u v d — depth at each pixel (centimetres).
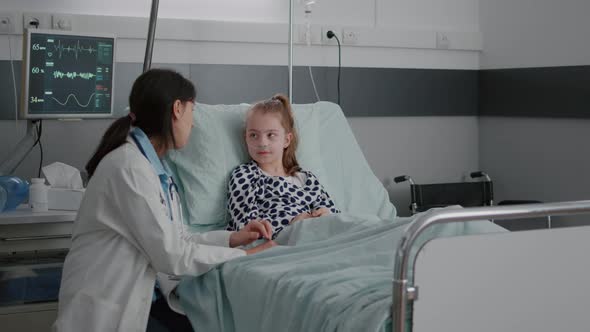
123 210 185
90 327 182
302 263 190
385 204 281
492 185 381
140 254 190
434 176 416
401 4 398
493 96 408
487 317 149
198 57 354
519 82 387
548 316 156
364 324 146
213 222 249
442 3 408
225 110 267
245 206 242
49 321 235
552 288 156
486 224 194
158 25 342
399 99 399
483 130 421
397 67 398
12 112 322
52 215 243
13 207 257
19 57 321
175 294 213
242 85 363
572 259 157
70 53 284
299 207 247
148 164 189
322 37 377
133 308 185
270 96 370
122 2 339
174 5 349
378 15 393
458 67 414
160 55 347
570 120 358
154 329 217
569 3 356
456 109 415
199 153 253
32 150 327
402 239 140
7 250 243
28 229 245
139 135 193
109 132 194
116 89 338
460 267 146
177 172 255
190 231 243
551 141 371
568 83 356
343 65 386
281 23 367
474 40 412
